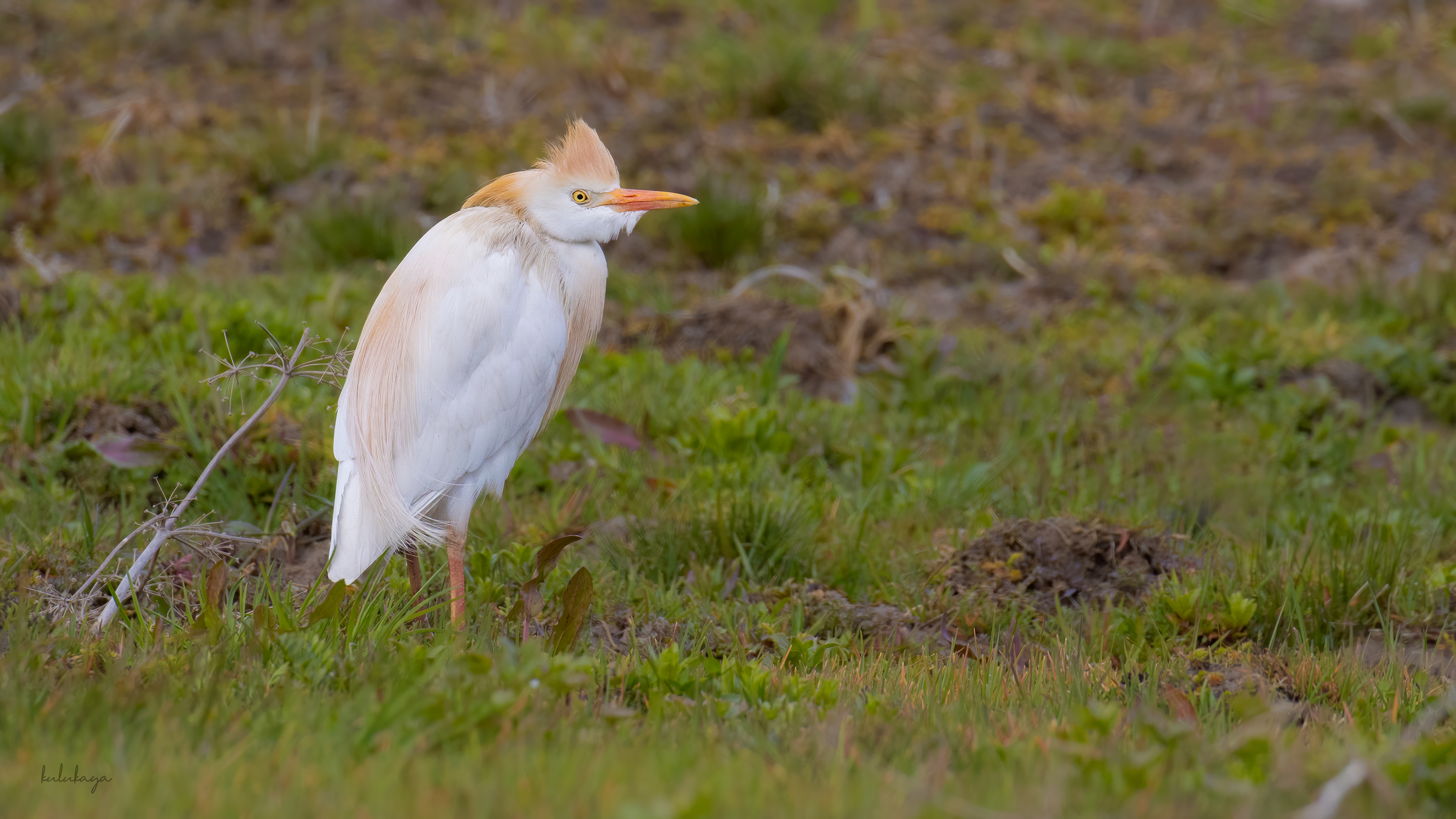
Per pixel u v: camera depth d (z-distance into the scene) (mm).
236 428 11234
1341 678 8320
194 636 7516
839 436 12852
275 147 20172
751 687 7422
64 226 17891
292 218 18359
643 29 27875
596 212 8992
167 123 21625
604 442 12297
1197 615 9352
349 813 5102
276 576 9594
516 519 10852
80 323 13914
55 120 21188
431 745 5992
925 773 5871
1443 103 24766
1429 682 8297
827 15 29234
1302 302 17375
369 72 24344
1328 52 28828
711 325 15445
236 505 10461
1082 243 19719
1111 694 7895
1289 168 22547
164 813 5070
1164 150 23312
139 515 10375
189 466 10836
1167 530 11102
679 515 10766
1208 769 5996
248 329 13477
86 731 5938
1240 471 12617
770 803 5371
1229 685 8234
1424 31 29422
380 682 6816
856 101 23969
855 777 5801
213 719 6270
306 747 5879
